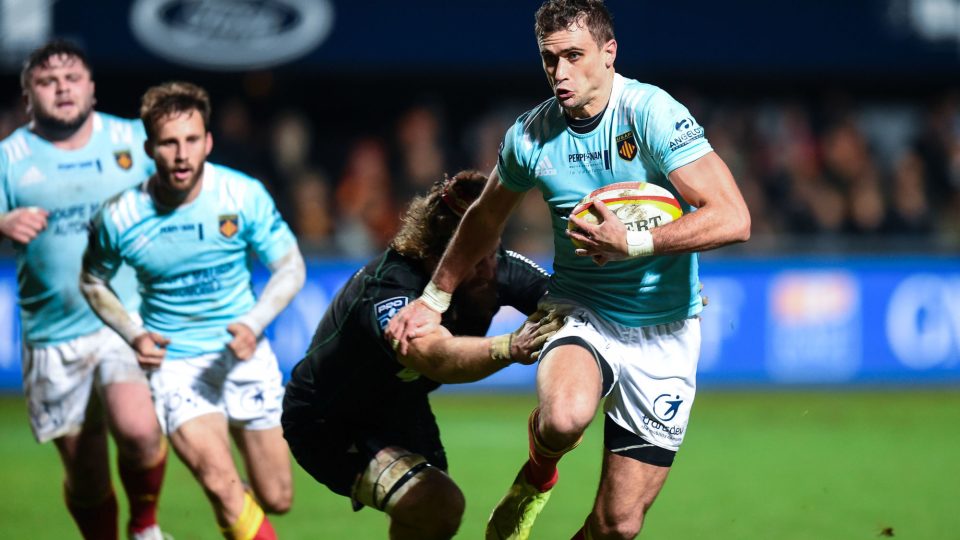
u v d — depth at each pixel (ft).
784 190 150.30
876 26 159.63
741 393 139.23
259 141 149.07
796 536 70.28
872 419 122.62
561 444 47.80
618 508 51.44
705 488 86.43
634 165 48.34
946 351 143.02
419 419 56.54
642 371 51.01
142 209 60.49
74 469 65.82
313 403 55.21
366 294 53.16
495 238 51.93
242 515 58.23
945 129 160.86
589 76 47.67
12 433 111.55
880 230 147.64
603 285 50.80
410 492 51.88
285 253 63.16
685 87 172.96
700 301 52.29
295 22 150.71
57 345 65.77
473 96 173.99
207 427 59.82
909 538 69.67
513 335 49.32
